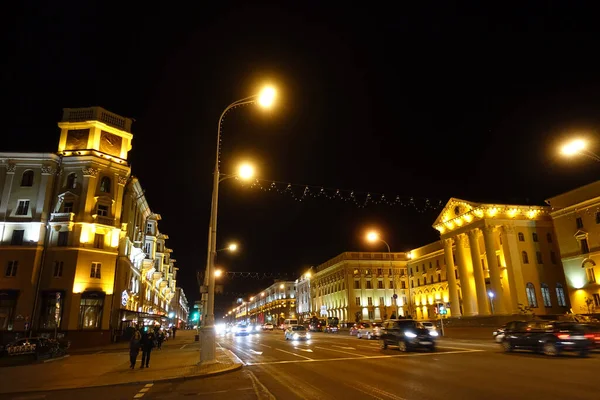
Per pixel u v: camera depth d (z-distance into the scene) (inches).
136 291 2095.2
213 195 754.8
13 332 1423.5
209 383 532.7
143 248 2287.2
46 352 995.9
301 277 4640.8
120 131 1754.4
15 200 1582.2
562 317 1556.3
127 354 1127.0
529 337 767.1
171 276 3875.5
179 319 5418.3
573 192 1897.1
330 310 3604.8
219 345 1375.5
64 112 1710.1
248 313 7303.2
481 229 2204.7
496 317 1961.1
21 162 1622.8
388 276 3344.0
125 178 1747.0
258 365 714.2
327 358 800.3
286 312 4822.8
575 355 733.3
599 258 1756.9
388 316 3243.1
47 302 1497.3
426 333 894.4
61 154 1641.2
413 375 527.8
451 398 377.7
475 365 614.5
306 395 420.8
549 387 417.7
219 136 776.3
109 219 1638.8
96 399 447.8
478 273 2191.2
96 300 1550.2
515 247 2143.2
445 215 2474.2
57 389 524.4
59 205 1596.9
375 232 2060.8
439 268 2947.8
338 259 3467.0
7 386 565.3
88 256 1562.5
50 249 1545.3
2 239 1533.0
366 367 632.4
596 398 362.9
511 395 382.3
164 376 593.3
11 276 1493.6
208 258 726.5
